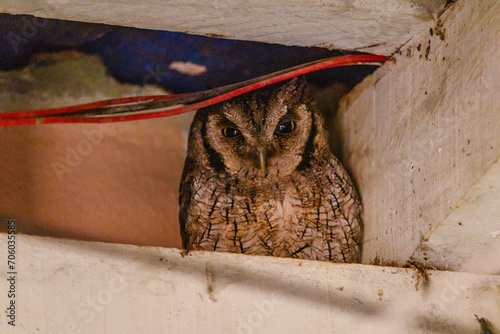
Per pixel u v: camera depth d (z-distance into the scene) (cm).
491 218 102
